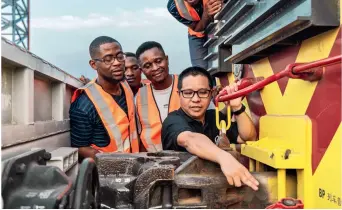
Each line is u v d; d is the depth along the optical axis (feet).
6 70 5.72
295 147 5.29
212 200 5.19
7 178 4.23
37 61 6.52
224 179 5.25
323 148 4.82
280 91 6.17
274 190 5.35
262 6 6.38
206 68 10.17
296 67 5.08
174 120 6.79
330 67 4.69
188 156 6.22
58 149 6.83
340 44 4.55
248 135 6.85
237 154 6.40
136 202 5.14
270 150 5.31
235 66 8.45
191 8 9.41
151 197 5.16
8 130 5.10
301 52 5.49
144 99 9.27
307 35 5.23
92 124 8.68
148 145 9.12
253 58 7.23
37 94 7.25
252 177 5.09
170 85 9.30
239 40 7.81
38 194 4.26
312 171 5.07
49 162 5.79
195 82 6.98
